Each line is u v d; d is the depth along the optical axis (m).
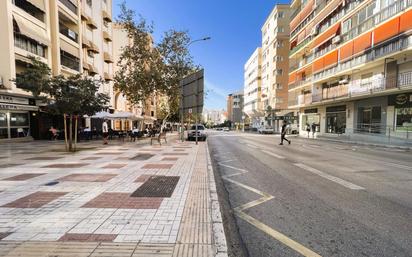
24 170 7.96
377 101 23.58
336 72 28.23
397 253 3.24
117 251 2.89
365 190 6.23
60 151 13.53
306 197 5.68
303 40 38.28
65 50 25.36
